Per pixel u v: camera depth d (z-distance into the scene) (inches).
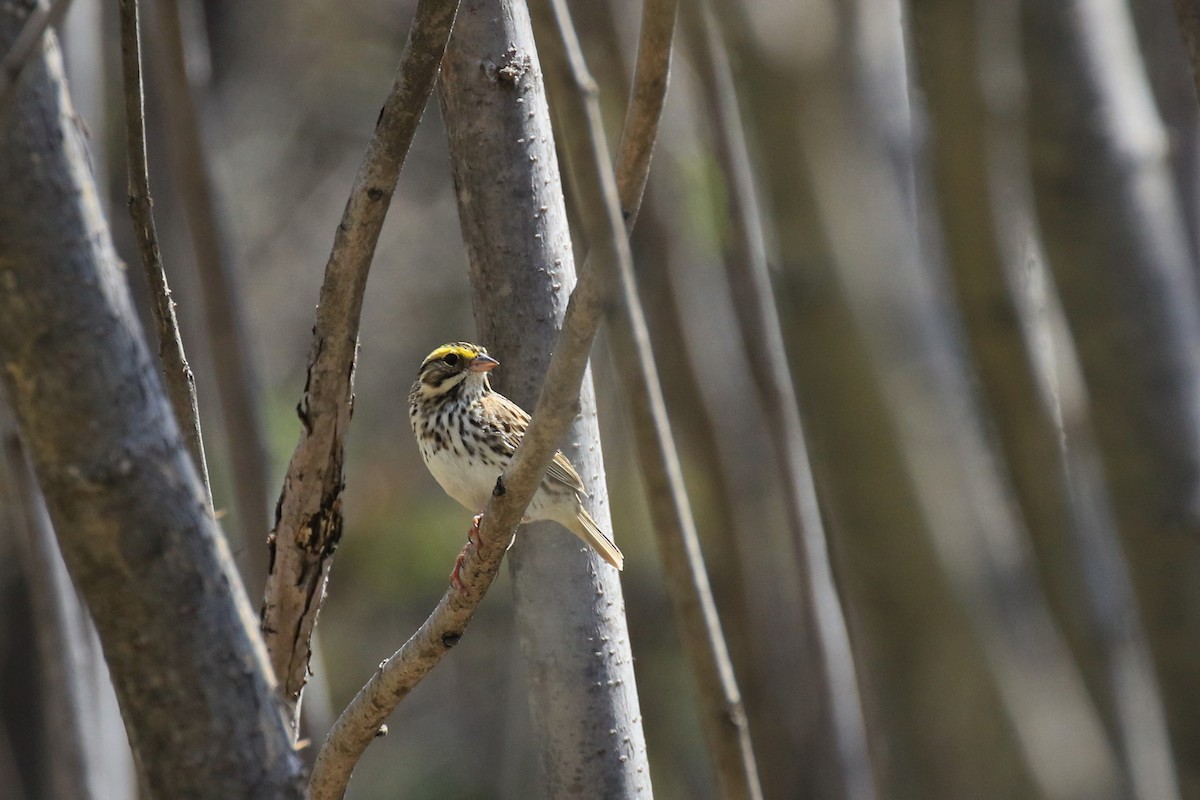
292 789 231.8
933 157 368.8
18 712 1152.2
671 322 802.8
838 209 277.6
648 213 799.1
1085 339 410.6
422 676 356.5
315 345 334.6
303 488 348.8
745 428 908.0
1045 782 247.4
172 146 680.4
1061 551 347.9
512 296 397.4
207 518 230.5
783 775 806.5
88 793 525.3
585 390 406.0
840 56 284.0
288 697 362.6
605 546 400.2
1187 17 305.4
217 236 679.1
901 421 268.4
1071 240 406.3
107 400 222.4
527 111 398.0
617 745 393.1
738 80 363.3
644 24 262.8
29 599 1151.6
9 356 220.2
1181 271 408.8
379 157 313.3
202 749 227.3
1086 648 340.2
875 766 284.5
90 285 222.8
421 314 1359.5
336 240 322.7
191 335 906.1
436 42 302.7
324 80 1421.0
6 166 218.1
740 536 813.9
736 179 666.8
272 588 357.4
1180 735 403.2
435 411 549.3
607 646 395.5
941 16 360.2
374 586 1193.4
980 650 257.4
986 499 268.5
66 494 222.8
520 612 401.4
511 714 1143.0
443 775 1258.0
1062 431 382.9
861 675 289.9
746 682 816.3
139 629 225.8
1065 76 399.5
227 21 1374.3
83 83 600.7
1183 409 404.2
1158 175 408.2
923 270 280.2
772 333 664.4
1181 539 403.2
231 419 681.6
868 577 273.1
